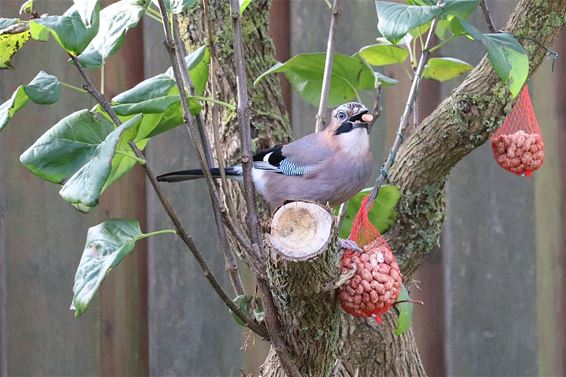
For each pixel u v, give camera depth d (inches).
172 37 235.0
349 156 282.8
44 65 350.0
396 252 303.4
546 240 364.5
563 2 285.0
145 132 241.4
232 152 307.7
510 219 362.9
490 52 228.8
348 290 229.8
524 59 237.5
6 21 233.8
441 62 312.0
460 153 295.6
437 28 310.2
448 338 361.1
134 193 354.3
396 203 290.5
